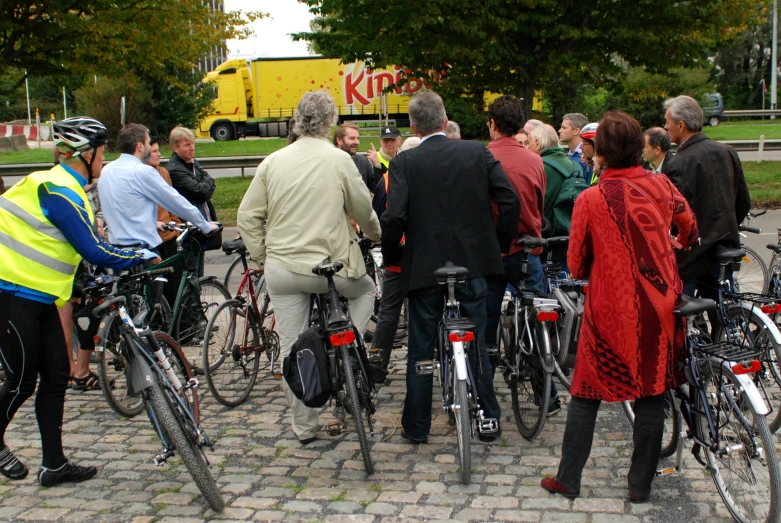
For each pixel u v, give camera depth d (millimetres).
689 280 4547
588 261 3471
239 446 4320
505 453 4113
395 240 4035
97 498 3715
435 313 4098
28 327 3682
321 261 4113
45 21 13477
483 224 4035
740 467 3234
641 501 3482
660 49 15727
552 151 5047
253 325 5223
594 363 3389
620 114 3383
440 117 4117
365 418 4379
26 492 3797
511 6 14508
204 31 15727
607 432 4371
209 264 10812
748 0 15023
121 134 5445
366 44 15406
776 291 6422
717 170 4445
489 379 4219
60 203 3641
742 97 55219
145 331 3805
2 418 3814
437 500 3570
